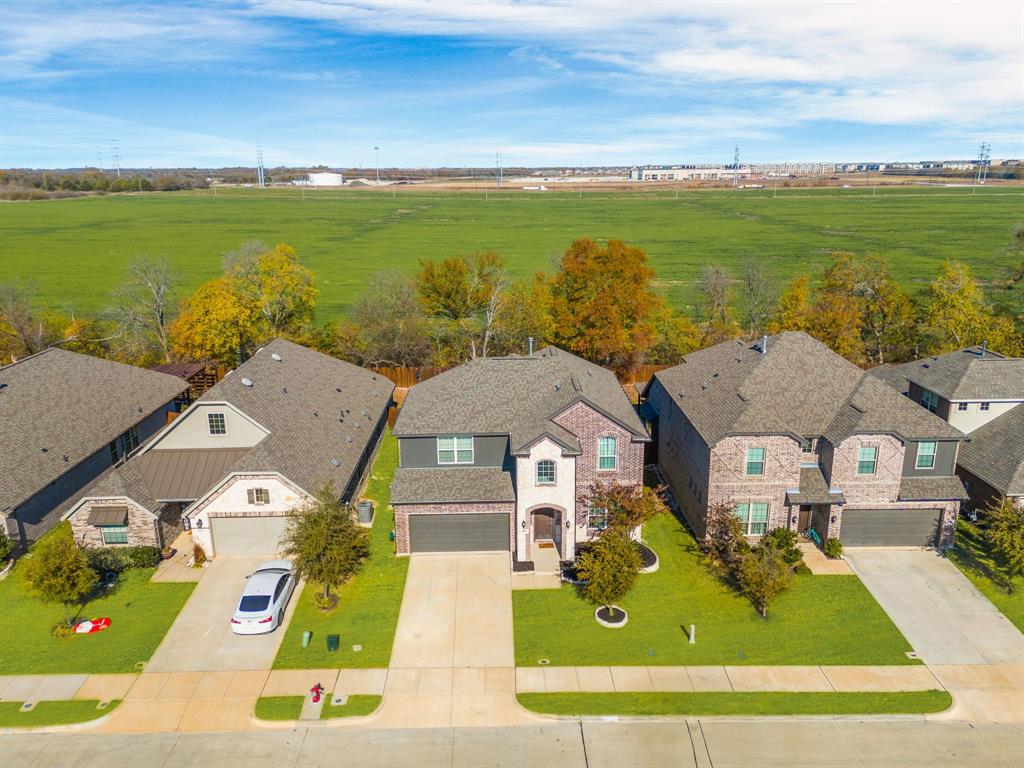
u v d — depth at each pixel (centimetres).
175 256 13338
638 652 2684
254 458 3278
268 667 2603
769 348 3794
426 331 6556
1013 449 3503
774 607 2958
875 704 2408
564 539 3284
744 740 2267
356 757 2205
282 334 6206
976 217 19688
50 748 2236
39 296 9594
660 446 4369
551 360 3931
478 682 2525
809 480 3366
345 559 2945
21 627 2834
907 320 6078
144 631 2811
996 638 2759
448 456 3494
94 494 3250
